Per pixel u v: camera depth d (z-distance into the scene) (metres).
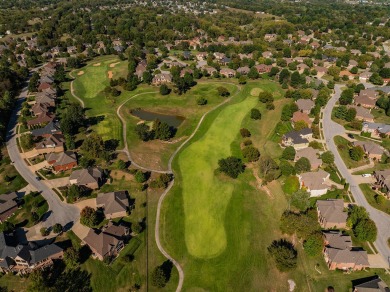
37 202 122.50
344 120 187.00
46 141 152.25
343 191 129.25
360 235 105.56
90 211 111.69
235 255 103.19
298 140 158.50
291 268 96.06
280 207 121.12
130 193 128.25
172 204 123.25
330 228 112.38
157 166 145.25
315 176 130.50
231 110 193.75
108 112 194.88
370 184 133.75
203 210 120.31
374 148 150.88
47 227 112.12
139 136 164.50
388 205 122.81
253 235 109.62
